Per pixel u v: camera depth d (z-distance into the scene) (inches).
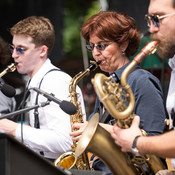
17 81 689.0
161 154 256.4
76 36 1277.1
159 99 320.5
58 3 825.5
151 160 311.7
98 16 349.4
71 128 368.8
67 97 375.6
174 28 267.6
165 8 269.9
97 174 264.2
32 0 831.1
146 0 537.0
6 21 836.6
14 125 374.6
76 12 1291.8
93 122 314.8
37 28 397.1
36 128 380.8
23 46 396.2
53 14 824.3
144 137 265.1
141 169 319.6
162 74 526.3
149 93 319.3
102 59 348.2
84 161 369.4
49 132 365.7
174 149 248.8
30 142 364.2
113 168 311.1
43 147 362.9
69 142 366.6
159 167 314.2
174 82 296.4
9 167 212.7
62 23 832.9
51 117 369.1
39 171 224.2
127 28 345.1
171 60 297.3
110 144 308.0
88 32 351.6
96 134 306.0
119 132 275.9
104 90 273.6
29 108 293.7
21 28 395.5
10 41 834.8
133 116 295.1
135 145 266.2
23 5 834.8
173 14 267.6
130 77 333.4
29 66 399.9
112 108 271.6
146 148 261.1
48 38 403.2
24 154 218.7
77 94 380.5
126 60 352.8
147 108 316.2
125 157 310.7
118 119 278.1
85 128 316.8
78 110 375.9
